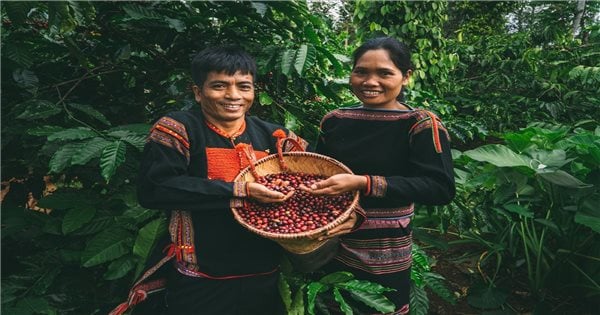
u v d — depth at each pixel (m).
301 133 2.59
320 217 1.53
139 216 2.02
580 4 7.74
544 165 2.86
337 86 2.68
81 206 2.07
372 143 1.67
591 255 2.87
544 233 2.96
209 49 1.55
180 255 1.58
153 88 2.65
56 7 1.62
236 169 1.58
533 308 2.86
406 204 1.74
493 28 10.74
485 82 7.45
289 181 1.64
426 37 5.44
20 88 2.25
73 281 2.12
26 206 2.62
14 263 2.28
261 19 2.28
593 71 5.53
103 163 1.70
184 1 2.21
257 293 1.62
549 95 6.71
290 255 1.70
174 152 1.49
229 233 1.56
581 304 2.87
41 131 1.81
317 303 1.84
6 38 2.11
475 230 3.47
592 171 2.64
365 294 1.69
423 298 2.26
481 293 2.87
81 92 2.53
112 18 2.26
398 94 1.71
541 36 7.80
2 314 1.83
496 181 3.08
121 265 1.96
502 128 6.50
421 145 1.59
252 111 2.68
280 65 2.18
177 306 1.59
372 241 1.71
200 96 1.61
